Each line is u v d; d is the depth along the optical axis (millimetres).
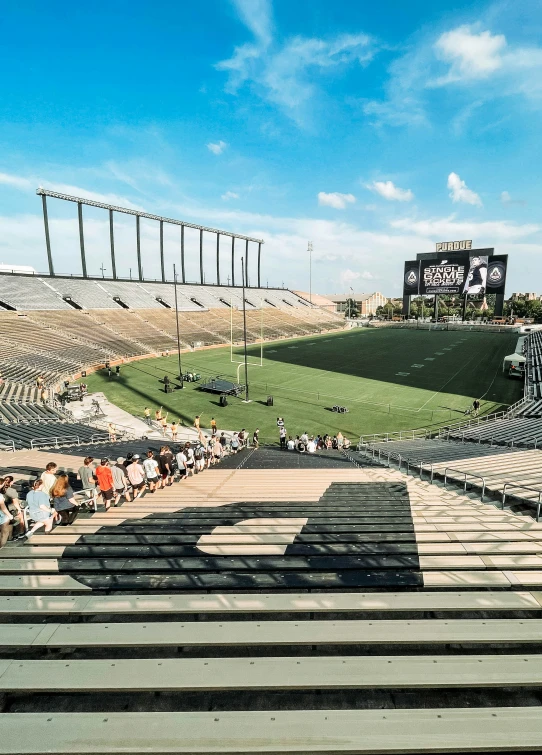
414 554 5488
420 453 17109
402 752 2898
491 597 4512
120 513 7754
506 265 83688
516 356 41531
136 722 3105
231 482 11727
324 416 29109
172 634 3959
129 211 70812
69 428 22781
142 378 40125
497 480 10789
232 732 3029
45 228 59781
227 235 92875
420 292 92438
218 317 75312
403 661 3639
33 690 3414
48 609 4336
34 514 6285
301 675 3492
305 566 5191
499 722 3082
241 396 34125
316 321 95250
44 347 43375
